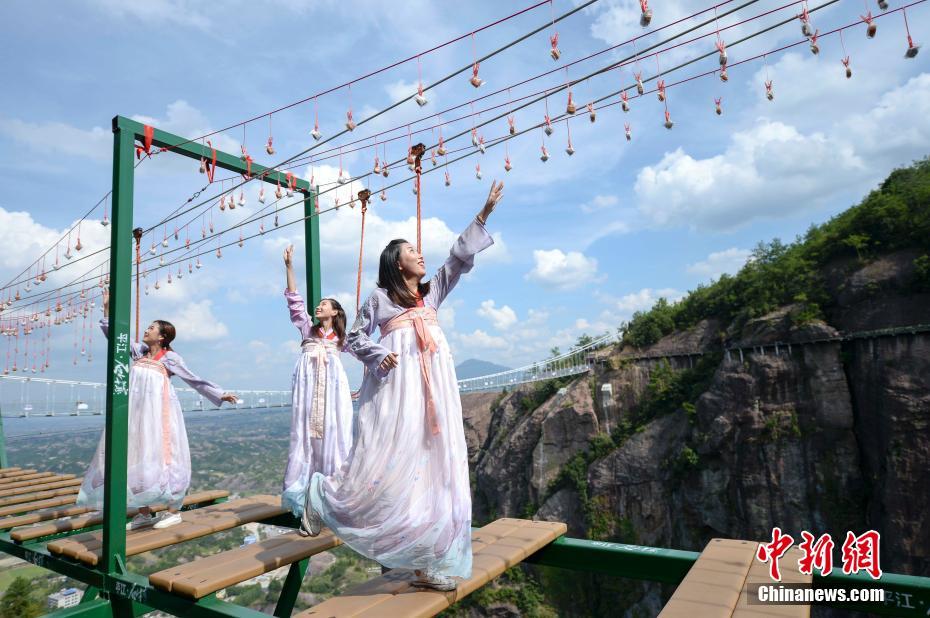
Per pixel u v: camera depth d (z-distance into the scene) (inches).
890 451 1389.0
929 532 1301.7
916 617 90.4
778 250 2124.8
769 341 1737.2
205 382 179.3
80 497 161.2
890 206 1658.5
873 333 1501.0
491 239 111.3
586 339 2704.2
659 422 2000.5
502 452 2529.5
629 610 1897.1
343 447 163.6
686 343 2132.1
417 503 93.7
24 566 1717.5
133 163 146.6
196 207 241.0
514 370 2942.9
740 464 1668.3
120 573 125.3
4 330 407.5
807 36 119.4
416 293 111.0
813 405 1587.1
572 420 2234.3
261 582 2578.7
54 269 351.6
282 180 194.7
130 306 140.4
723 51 130.1
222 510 171.2
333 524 99.7
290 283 178.7
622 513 1950.1
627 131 141.6
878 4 109.8
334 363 170.2
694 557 109.3
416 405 99.1
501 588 2156.7
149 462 157.2
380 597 92.4
